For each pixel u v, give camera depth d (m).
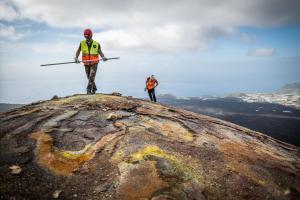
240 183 4.05
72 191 3.57
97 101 6.63
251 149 5.43
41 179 3.66
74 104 6.30
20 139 4.38
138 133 5.03
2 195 3.27
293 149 6.73
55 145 4.36
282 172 4.59
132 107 6.47
